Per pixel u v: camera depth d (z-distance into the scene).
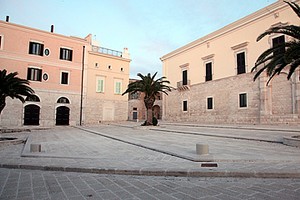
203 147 6.83
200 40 30.30
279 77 20.62
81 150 8.29
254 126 19.33
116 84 34.38
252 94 22.95
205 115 29.09
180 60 34.56
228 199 3.49
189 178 4.79
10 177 4.96
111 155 7.16
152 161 6.17
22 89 12.95
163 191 3.94
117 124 28.20
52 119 27.03
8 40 24.80
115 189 4.07
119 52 35.25
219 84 27.19
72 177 4.94
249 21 23.53
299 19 19.08
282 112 20.19
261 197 3.55
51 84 27.34
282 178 4.65
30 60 26.00
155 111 49.38
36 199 3.57
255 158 6.14
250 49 23.45
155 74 22.61
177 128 19.84
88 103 31.16
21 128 21.44
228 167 5.32
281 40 20.41
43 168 5.65
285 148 8.20
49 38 27.66
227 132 15.11
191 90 31.89
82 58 30.39
